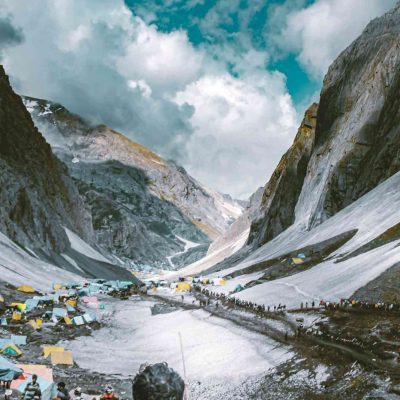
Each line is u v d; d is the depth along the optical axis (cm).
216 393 4981
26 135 19950
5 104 19212
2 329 7144
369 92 16950
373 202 13362
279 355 5750
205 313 9481
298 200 19600
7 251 12975
